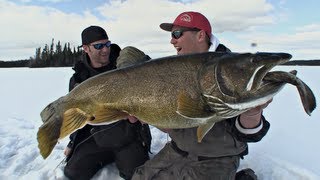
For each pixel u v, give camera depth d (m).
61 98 0.93
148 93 0.82
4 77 6.31
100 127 1.22
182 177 1.01
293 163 1.28
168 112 0.81
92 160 1.28
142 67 0.84
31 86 4.40
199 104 0.78
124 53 0.94
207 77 0.77
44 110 0.94
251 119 0.87
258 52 0.75
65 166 1.31
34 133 1.87
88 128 1.28
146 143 1.27
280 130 1.81
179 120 0.81
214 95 0.77
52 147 0.91
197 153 1.00
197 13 0.99
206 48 1.00
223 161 0.99
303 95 0.69
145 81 0.83
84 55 1.33
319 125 1.92
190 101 0.78
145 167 1.10
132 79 0.84
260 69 0.73
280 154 1.42
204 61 0.79
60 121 0.92
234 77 0.75
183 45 1.00
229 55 0.77
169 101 0.81
